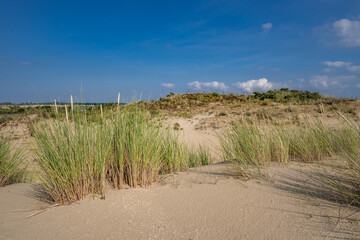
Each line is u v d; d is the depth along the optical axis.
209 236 1.86
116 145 2.96
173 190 2.82
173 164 3.99
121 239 1.83
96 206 2.32
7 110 21.22
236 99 21.72
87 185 2.57
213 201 2.47
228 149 4.08
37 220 2.09
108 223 2.04
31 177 4.28
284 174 3.08
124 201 2.43
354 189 2.40
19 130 10.96
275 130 4.22
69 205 2.37
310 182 2.73
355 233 1.72
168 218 2.16
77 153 2.54
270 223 1.98
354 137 3.43
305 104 15.77
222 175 3.34
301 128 4.35
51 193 2.60
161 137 3.66
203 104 19.92
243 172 3.26
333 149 3.74
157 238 1.84
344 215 1.98
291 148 4.10
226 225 2.00
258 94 22.98
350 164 2.84
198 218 2.14
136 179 2.94
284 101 19.03
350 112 10.23
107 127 2.91
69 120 2.68
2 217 2.16
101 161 2.60
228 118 14.38
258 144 3.79
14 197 2.82
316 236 1.74
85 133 2.68
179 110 17.83
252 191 2.66
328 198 2.31
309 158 3.53
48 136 2.59
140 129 3.07
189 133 12.70
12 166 4.19
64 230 1.93
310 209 2.14
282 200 2.37
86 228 1.96
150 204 2.42
